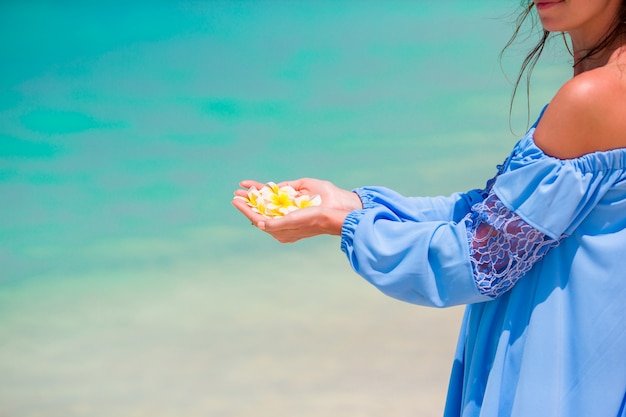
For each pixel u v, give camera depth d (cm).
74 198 1505
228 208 1410
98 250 1252
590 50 348
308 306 1008
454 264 342
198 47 2711
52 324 1004
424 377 821
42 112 2111
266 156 1673
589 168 323
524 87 2022
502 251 336
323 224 377
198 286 1092
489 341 360
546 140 329
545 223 326
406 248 351
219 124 1945
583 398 329
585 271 331
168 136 1877
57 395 831
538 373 333
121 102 2169
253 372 853
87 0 3300
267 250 1209
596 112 320
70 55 2655
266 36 2825
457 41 2612
